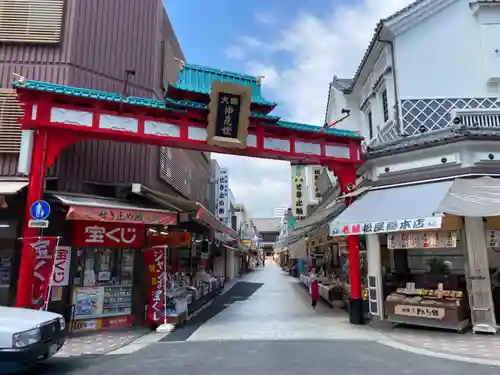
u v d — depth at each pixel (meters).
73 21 10.84
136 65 12.17
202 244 19.06
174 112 9.88
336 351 7.62
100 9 11.52
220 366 6.51
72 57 10.64
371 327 10.31
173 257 15.50
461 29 13.04
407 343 8.34
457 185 9.27
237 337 9.16
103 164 11.13
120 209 9.22
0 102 10.01
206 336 9.32
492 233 9.70
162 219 10.02
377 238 11.37
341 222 10.45
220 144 10.11
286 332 9.77
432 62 12.77
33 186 8.65
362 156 11.55
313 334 9.48
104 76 11.33
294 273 38.50
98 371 6.26
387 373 6.08
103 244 10.38
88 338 9.12
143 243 11.11
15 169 9.80
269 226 100.44
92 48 11.16
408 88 12.54
